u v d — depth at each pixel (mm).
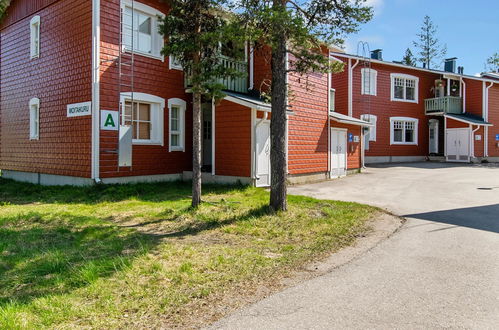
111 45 12383
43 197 11539
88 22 12195
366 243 6496
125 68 12695
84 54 12312
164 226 7562
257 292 4355
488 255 5730
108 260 5238
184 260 5395
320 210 8961
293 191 12594
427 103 26688
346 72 23422
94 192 11219
